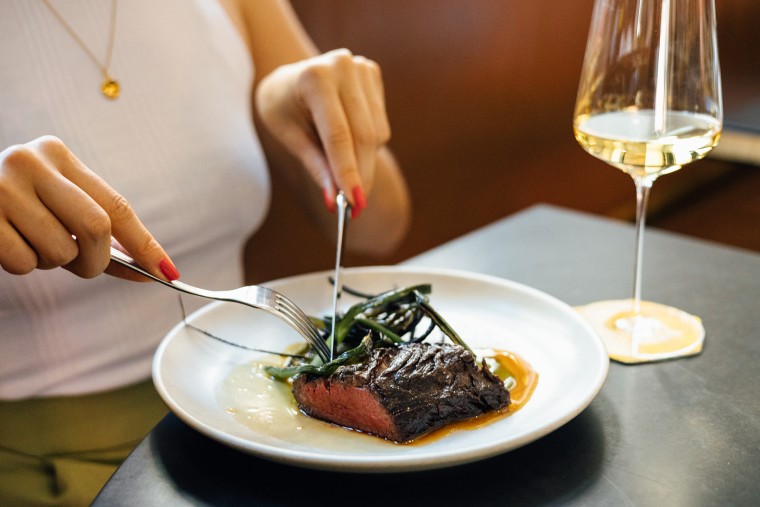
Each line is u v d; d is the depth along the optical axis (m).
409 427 0.60
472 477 0.57
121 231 0.63
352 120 0.83
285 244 1.47
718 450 0.59
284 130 0.87
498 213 1.88
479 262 0.87
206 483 0.57
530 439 0.55
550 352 0.68
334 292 0.74
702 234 1.63
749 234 1.60
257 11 1.16
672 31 0.67
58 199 0.61
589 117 0.70
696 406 0.63
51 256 0.62
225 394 0.65
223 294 0.66
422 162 1.68
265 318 0.74
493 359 0.68
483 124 1.78
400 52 1.58
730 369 0.68
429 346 0.65
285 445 0.59
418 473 0.57
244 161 1.02
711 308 0.77
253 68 1.15
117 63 0.94
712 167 1.91
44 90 0.90
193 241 0.99
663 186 1.97
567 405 0.60
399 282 0.79
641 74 0.68
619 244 0.91
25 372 0.89
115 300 0.92
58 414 0.88
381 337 0.70
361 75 0.86
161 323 0.95
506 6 1.72
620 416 0.62
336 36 1.49
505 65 1.77
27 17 0.90
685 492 0.55
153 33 0.96
